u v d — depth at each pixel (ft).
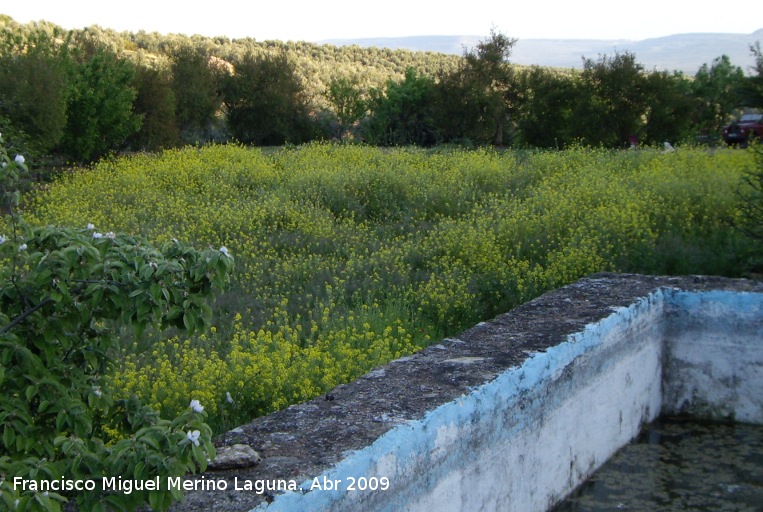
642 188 40.24
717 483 16.38
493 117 89.61
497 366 14.11
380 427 11.39
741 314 19.13
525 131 87.10
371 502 10.69
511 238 33.22
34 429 9.77
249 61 93.04
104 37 169.07
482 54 90.07
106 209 40.63
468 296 26.04
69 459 9.36
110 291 9.65
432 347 15.46
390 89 94.53
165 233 34.65
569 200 37.88
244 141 93.66
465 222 36.81
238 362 19.27
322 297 27.27
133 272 9.72
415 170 49.39
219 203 42.32
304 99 96.32
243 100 92.07
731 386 19.48
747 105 32.30
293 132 93.76
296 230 36.70
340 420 11.78
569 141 84.38
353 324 23.29
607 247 30.22
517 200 39.86
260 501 9.43
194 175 49.14
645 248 29.53
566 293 19.56
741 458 17.58
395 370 14.07
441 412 12.08
